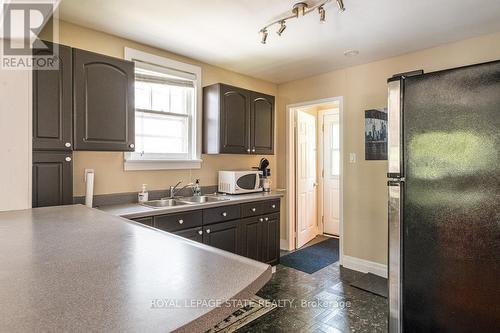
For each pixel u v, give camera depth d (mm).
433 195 1529
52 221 1492
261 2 2070
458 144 1454
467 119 1429
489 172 1373
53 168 2045
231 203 2951
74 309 604
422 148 1562
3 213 1703
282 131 4242
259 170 3840
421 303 1573
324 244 4465
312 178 4859
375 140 3295
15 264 865
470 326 1429
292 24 2408
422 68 2965
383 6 2119
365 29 2494
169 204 2914
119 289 700
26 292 680
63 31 2371
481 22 2371
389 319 1688
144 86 2924
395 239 1654
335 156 4949
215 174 3527
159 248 1036
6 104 1870
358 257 3436
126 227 1366
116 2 2078
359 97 3428
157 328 542
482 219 1392
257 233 3256
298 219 4266
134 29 2518
